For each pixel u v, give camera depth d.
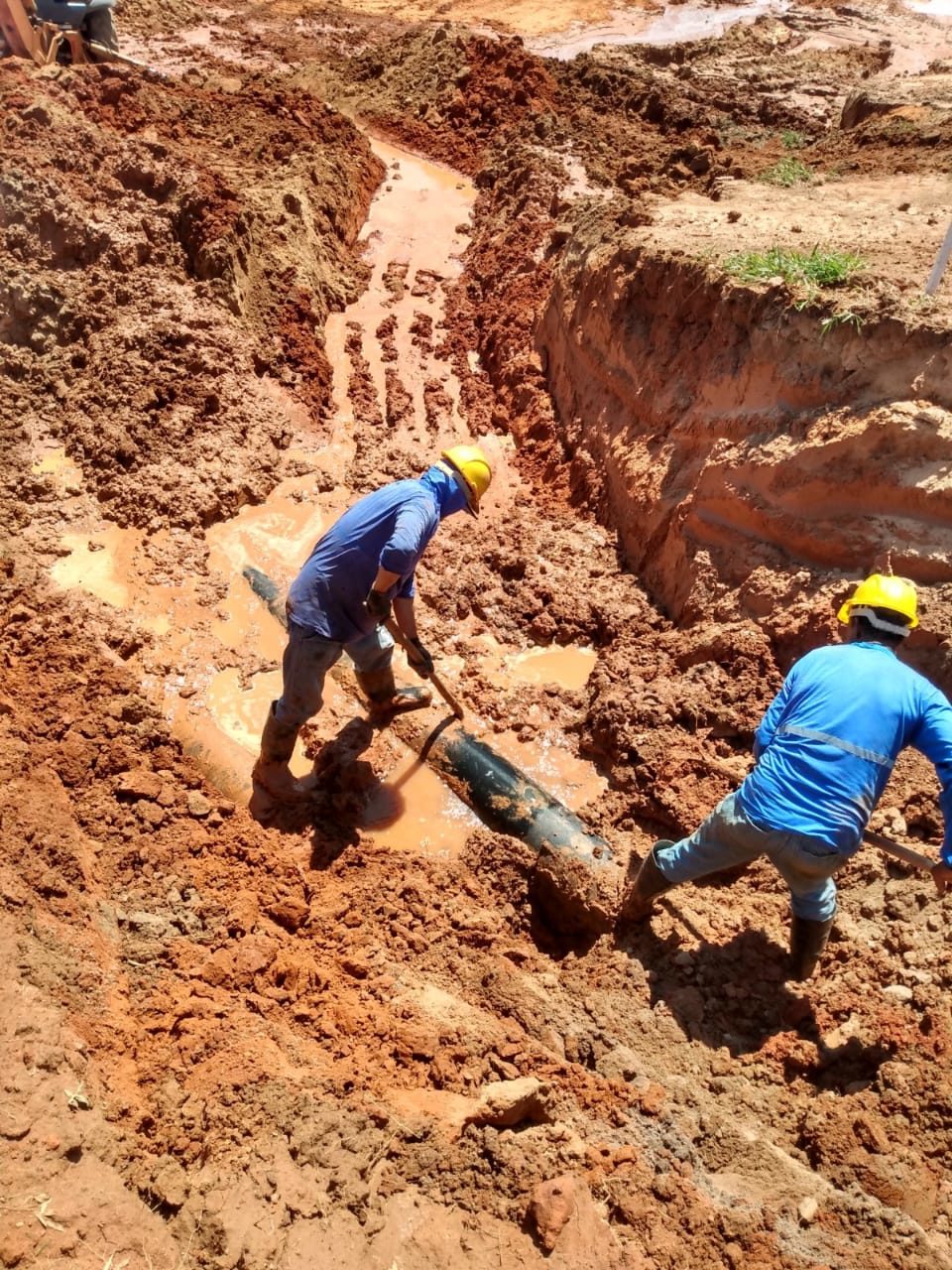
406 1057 3.79
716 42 16.02
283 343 8.48
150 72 11.51
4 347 7.32
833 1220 3.41
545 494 7.70
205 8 17.62
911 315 5.44
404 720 5.77
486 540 7.11
